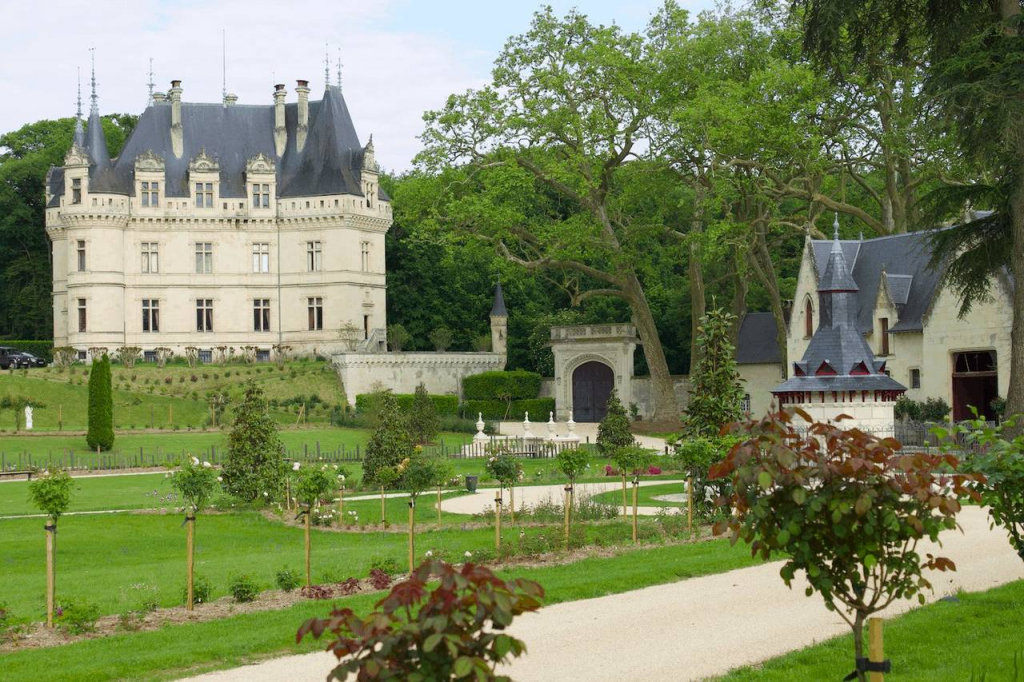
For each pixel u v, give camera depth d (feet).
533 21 208.33
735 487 32.83
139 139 294.05
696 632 49.67
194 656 46.62
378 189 295.48
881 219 214.07
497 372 259.80
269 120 301.63
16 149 336.70
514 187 208.23
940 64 104.68
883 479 32.91
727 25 191.83
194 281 289.33
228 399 233.96
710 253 182.70
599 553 74.95
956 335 166.09
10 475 152.66
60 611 55.52
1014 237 106.11
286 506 116.67
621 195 218.18
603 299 281.95
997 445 48.78
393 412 134.92
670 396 224.33
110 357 276.21
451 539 87.15
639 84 201.05
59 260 293.43
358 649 24.49
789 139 173.37
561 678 42.39
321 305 288.30
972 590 57.06
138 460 172.14
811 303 187.21
